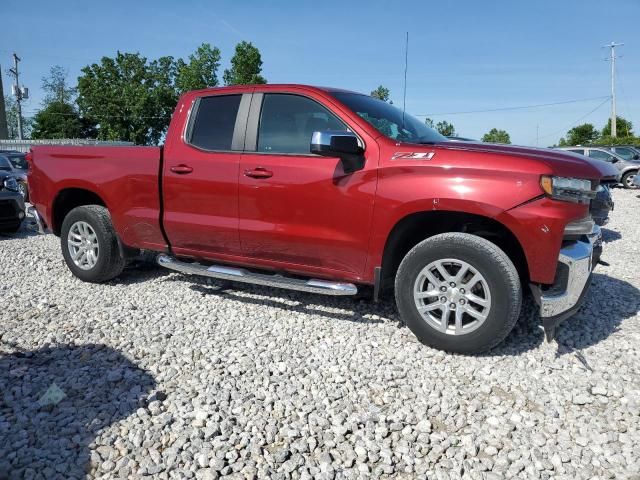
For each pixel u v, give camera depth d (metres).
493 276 3.58
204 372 3.55
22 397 3.22
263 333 4.24
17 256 7.03
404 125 4.57
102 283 5.64
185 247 4.96
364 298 5.02
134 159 5.04
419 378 3.51
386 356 3.83
